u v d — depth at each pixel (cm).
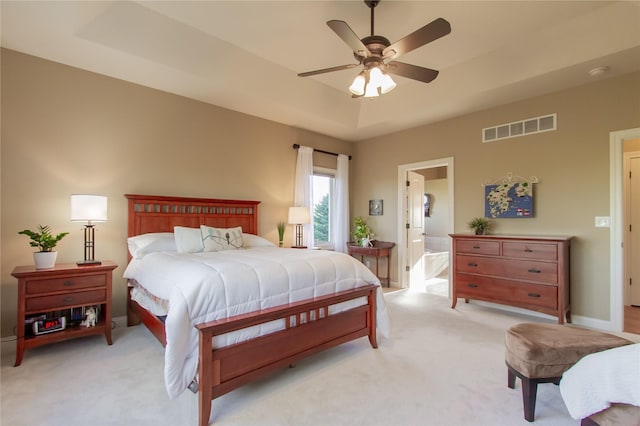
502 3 261
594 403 125
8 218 289
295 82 403
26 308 253
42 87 305
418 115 452
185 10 275
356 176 606
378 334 317
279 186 497
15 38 274
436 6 265
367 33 305
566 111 359
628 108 319
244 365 197
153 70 328
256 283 217
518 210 393
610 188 329
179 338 180
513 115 400
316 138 549
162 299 229
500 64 341
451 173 462
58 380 223
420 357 262
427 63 364
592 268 340
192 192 404
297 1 262
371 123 496
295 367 245
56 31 265
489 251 374
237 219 441
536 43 310
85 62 312
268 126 483
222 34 310
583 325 341
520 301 349
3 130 288
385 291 506
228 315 201
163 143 380
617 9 263
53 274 264
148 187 368
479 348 280
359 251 543
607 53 282
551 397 205
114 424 176
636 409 116
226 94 389
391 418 182
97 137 335
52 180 310
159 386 216
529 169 386
